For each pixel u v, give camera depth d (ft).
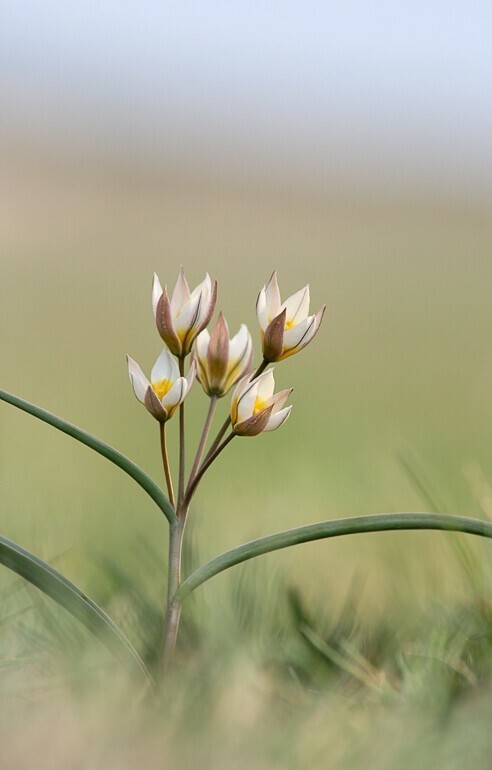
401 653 3.75
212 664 3.69
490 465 6.94
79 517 4.74
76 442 7.71
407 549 4.31
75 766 3.44
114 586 4.01
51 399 9.20
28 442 7.58
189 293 3.64
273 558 4.31
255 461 7.13
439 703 3.59
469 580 3.86
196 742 3.48
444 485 4.62
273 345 3.62
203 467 3.64
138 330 13.28
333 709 3.58
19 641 3.78
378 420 8.77
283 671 3.77
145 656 3.79
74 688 3.62
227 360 3.63
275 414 3.62
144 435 8.05
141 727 3.50
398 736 3.49
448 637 3.78
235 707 3.60
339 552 4.49
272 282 3.66
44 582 3.64
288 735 3.49
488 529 3.62
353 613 3.90
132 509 5.31
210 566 3.65
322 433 8.14
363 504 5.35
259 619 3.90
